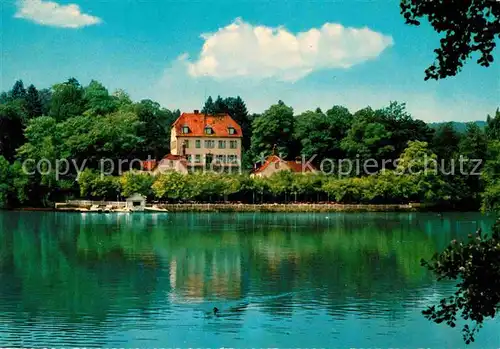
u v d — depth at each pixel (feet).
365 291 160.76
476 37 49.39
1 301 150.20
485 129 536.83
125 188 506.48
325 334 123.65
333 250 247.50
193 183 514.27
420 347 115.14
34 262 213.25
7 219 408.46
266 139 631.56
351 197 532.73
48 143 524.93
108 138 552.00
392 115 579.89
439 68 51.88
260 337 121.19
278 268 198.70
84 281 175.83
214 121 609.83
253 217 444.96
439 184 509.76
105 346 115.44
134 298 153.48
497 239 53.57
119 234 310.24
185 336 121.49
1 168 499.92
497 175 341.21
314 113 622.95
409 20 52.03
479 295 52.65
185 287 166.50
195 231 327.47
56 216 440.45
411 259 220.02
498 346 115.65
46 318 134.41
